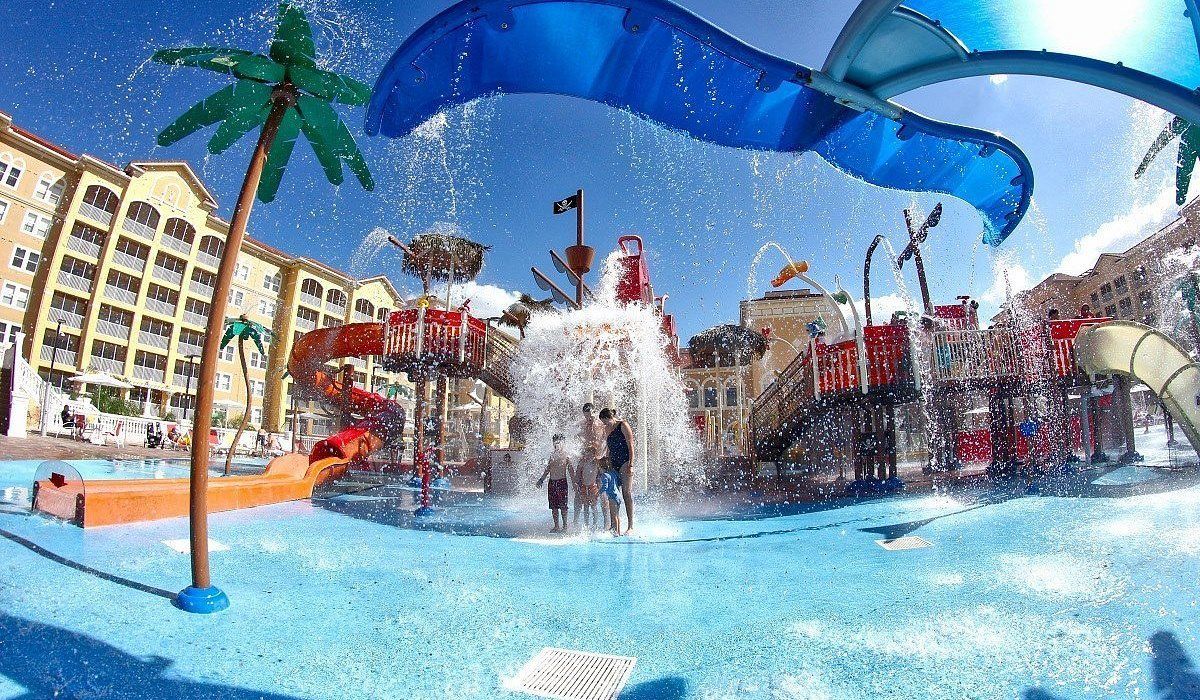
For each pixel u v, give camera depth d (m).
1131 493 7.35
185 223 39.38
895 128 3.14
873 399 11.51
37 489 6.36
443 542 6.05
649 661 2.76
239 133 3.90
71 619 3.02
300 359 15.47
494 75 3.00
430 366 12.91
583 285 12.44
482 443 30.73
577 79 3.02
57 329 33.56
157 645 2.78
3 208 32.03
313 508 8.83
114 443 21.84
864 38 2.43
